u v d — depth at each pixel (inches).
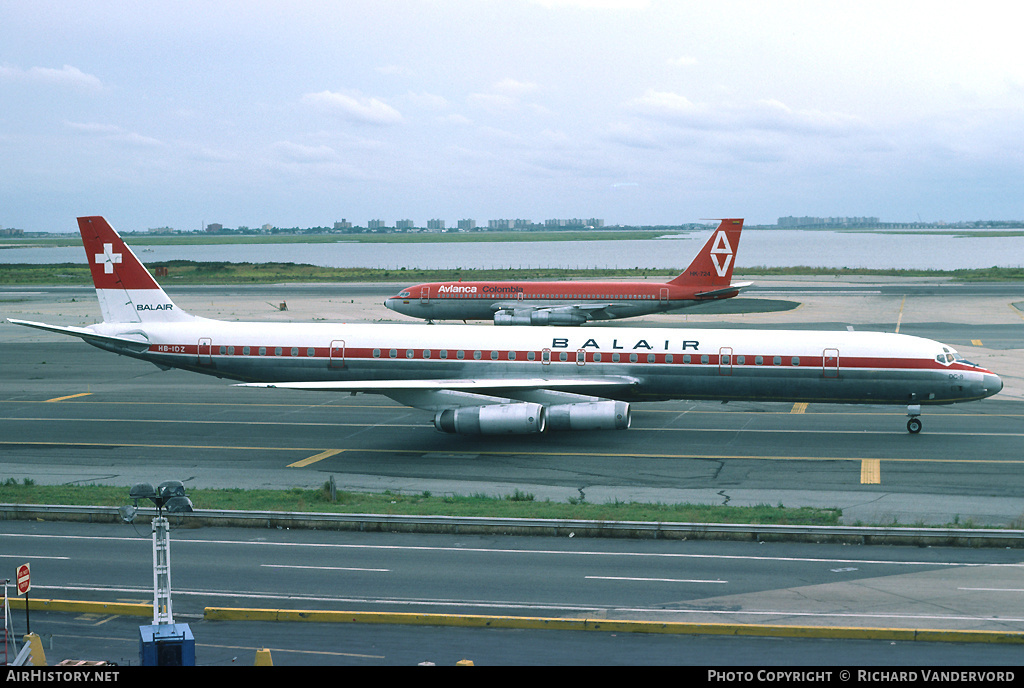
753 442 1923.0
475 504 1449.3
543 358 1994.3
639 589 1085.1
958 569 1141.7
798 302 4680.1
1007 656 888.9
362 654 911.7
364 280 6860.2
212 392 2559.1
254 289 5885.8
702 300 3540.8
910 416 1977.1
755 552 1216.8
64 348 3388.3
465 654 909.2
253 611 1013.2
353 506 1434.5
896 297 4886.8
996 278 6294.3
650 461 1774.1
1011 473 1641.2
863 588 1078.4
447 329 2098.9
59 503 1462.8
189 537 1307.8
